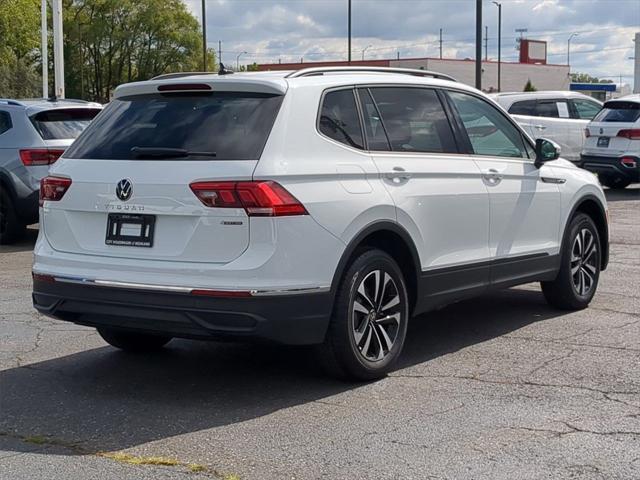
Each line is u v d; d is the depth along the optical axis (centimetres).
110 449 459
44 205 568
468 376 579
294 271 502
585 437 466
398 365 607
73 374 597
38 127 1184
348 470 425
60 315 549
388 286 569
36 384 575
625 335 684
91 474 426
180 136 528
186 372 599
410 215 577
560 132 1884
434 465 429
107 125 568
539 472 420
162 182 510
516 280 689
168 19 6769
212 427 489
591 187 780
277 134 515
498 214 662
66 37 6644
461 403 523
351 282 537
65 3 6625
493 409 511
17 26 4575
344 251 529
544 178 716
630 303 802
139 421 502
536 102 1898
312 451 450
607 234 809
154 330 510
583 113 1948
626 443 457
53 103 1241
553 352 636
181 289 495
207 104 543
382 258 559
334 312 534
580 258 770
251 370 601
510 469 424
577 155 1914
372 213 546
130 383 575
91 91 6925
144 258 514
